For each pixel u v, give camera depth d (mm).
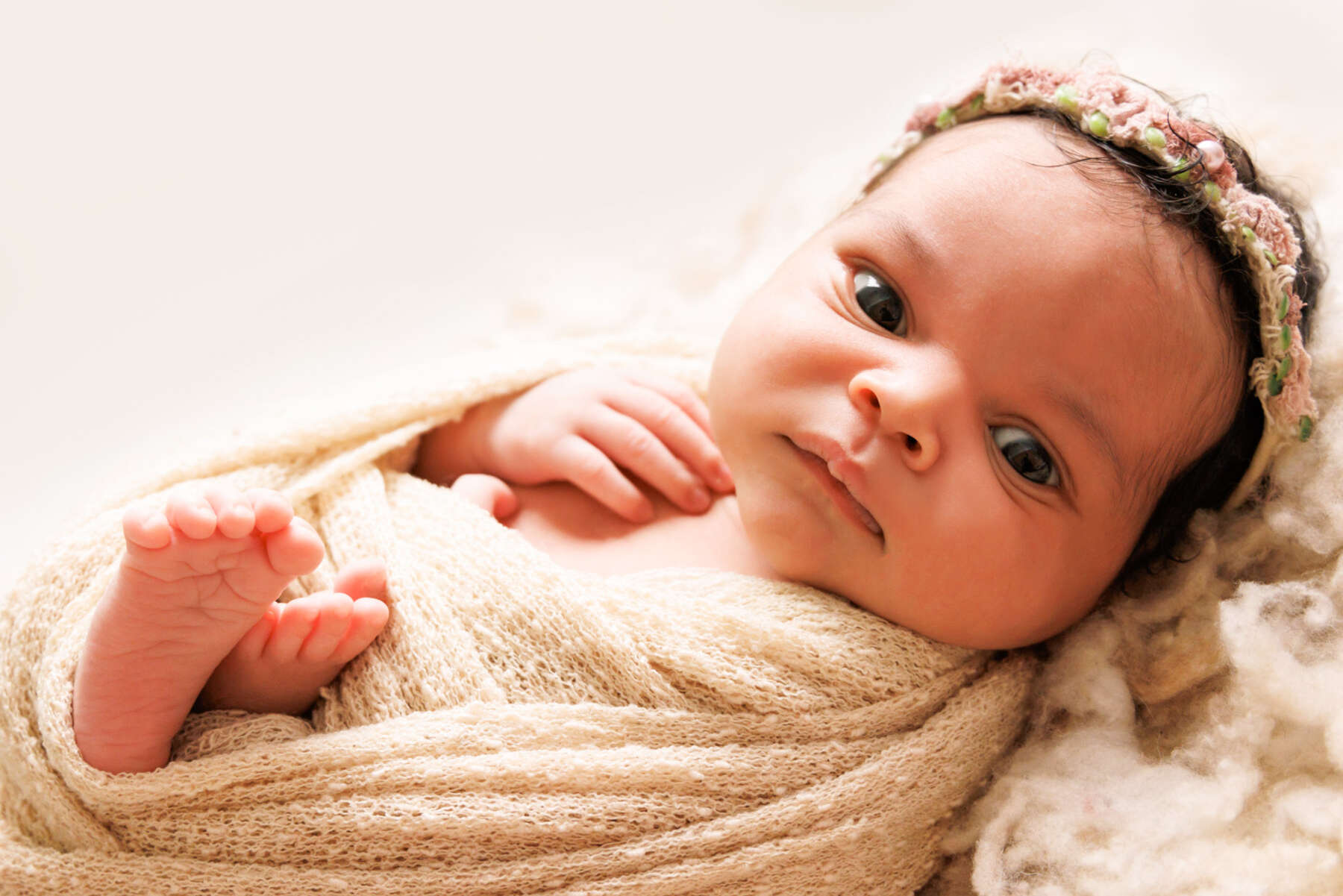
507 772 974
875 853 1062
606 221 1772
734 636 1062
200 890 955
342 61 1825
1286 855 957
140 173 1687
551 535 1240
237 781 966
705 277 1694
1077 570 1103
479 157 1803
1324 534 1107
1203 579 1135
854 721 1065
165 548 854
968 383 1037
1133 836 1003
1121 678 1134
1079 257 1032
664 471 1245
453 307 1681
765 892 1018
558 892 975
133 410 1534
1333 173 1322
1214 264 1066
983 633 1110
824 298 1100
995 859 1045
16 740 999
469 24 1873
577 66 1872
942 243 1059
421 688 1026
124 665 920
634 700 1043
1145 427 1063
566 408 1271
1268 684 1020
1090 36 1698
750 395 1106
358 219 1732
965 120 1255
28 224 1615
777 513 1098
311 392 1563
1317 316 1169
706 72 1868
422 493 1195
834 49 1861
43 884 963
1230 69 1547
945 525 1038
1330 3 1575
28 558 1256
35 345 1550
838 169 1715
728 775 1014
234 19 1799
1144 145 1084
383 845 961
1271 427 1115
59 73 1706
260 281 1659
